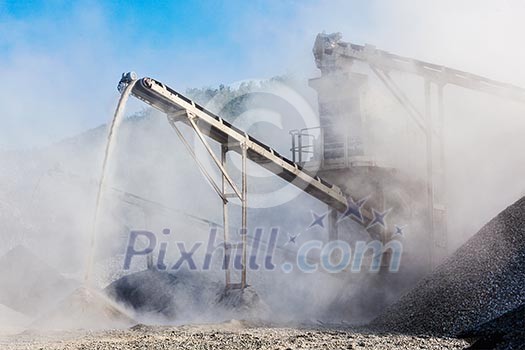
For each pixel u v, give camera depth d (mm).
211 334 12812
